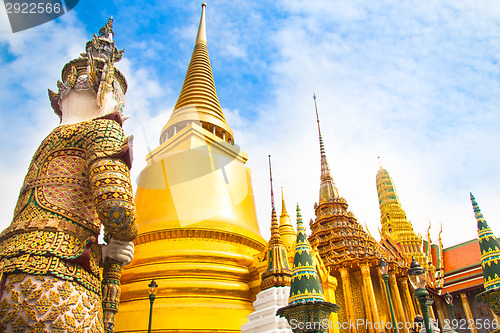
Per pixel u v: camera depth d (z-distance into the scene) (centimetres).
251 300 1930
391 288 3139
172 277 1844
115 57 812
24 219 553
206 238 1966
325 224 3744
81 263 527
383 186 5331
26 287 473
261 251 2205
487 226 1170
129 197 552
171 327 1645
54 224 534
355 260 3048
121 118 660
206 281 1850
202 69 2944
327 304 797
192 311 1700
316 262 2345
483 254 1142
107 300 604
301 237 910
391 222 4919
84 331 493
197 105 2605
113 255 626
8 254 502
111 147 584
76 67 786
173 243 1923
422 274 1018
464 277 4081
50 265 496
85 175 598
